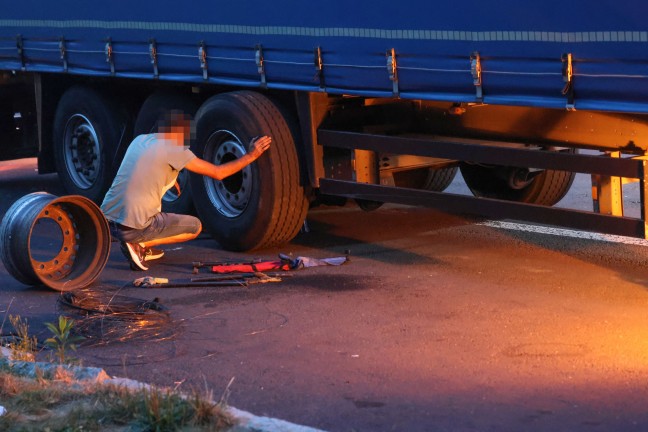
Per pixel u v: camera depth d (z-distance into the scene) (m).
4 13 17.05
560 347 9.15
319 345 9.43
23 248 11.49
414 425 7.42
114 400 7.41
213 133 13.52
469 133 12.40
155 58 14.37
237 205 13.43
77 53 15.72
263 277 11.92
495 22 10.08
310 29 12.12
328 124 13.02
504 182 14.85
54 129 17.12
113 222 12.56
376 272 12.16
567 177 14.73
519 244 13.40
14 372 8.20
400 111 13.02
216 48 13.45
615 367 8.57
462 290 11.21
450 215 15.45
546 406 7.73
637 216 14.92
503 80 10.13
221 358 9.16
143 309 10.67
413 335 9.63
